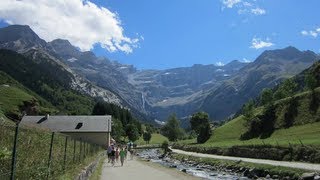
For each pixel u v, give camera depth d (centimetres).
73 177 1998
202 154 8775
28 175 1522
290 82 11900
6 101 13150
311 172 3603
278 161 5209
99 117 12256
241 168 4891
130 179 3306
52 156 2080
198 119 16875
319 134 7750
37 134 2291
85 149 4125
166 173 3928
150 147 16112
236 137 11612
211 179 3781
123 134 18175
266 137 9869
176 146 14050
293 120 9731
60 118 12181
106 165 5181
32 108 14400
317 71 11675
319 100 9506
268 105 11162
